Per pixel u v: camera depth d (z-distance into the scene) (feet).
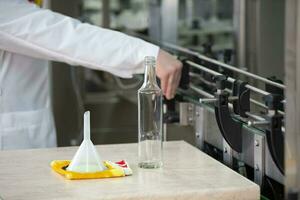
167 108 6.08
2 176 4.49
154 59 4.85
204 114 5.51
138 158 4.87
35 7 5.88
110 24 11.02
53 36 5.68
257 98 5.25
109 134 11.25
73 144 10.62
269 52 9.84
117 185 4.25
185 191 4.11
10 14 5.72
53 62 10.27
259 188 4.23
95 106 11.12
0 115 6.43
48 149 5.37
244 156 4.89
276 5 9.78
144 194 4.05
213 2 10.78
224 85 4.87
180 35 10.81
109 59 5.65
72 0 10.32
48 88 6.81
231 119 4.83
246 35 9.84
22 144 6.53
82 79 10.86
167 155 5.11
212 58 6.49
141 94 4.83
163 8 10.47
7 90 6.44
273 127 4.29
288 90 3.52
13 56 6.42
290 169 3.58
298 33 3.43
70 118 10.62
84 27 5.74
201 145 5.63
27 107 6.59
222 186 4.22
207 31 10.85
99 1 10.89
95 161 4.51
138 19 11.09
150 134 4.82
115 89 11.07
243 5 9.76
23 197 3.98
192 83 6.37
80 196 4.00
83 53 5.65
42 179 4.41
